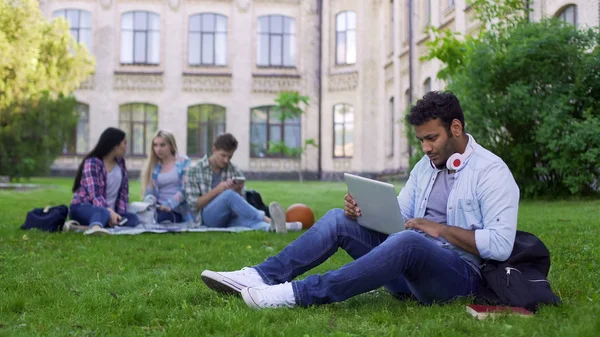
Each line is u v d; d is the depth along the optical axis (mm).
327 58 30766
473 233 3119
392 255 3143
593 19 12594
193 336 2824
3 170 20500
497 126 12766
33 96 20703
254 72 31188
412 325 2957
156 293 3758
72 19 30484
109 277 4457
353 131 30219
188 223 7949
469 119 12977
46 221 7648
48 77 22781
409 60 23266
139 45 30875
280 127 31312
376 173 29516
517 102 12328
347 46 30391
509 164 13125
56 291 3869
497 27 13266
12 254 5680
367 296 3713
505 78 12805
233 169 8195
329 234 3463
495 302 3186
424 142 3260
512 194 3164
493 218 3137
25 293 3859
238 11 31109
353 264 3230
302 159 31062
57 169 30391
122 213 7816
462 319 2947
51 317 3197
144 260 5355
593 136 11500
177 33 30922
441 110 3172
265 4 31156
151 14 30891
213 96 31031
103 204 7598
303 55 31078
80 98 30438
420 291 3279
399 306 3385
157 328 3012
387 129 27984
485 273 3174
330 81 30719
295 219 8156
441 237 3326
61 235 7188
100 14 30562
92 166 7641
